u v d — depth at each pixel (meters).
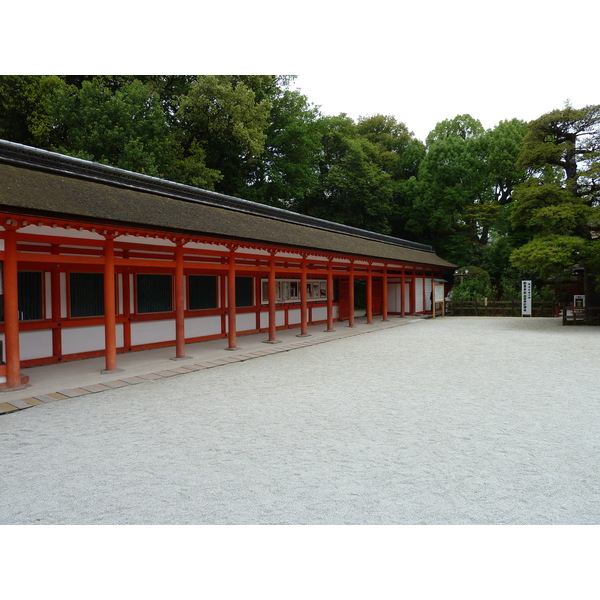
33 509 3.80
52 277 10.28
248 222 13.79
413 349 12.97
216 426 6.01
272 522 3.57
